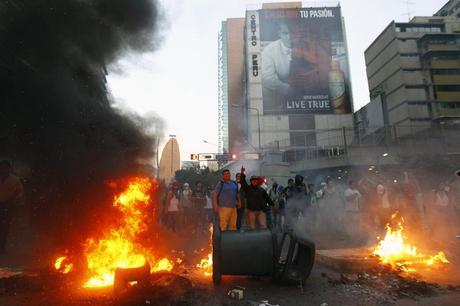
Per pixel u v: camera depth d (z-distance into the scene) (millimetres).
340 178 32562
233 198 6453
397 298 3543
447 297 3566
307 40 67938
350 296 3615
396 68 56406
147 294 3490
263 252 4086
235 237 4152
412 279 4199
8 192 5848
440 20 60406
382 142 41625
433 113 53188
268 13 69125
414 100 54031
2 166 5922
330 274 4590
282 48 67688
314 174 36219
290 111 65250
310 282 4188
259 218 6941
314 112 65250
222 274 4137
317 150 43125
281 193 9898
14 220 6156
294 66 66875
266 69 67000
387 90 58812
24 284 3723
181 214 10445
